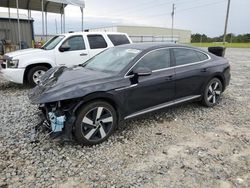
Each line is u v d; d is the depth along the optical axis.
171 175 3.08
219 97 5.97
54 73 4.50
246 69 12.80
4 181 2.93
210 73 5.43
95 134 3.85
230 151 3.70
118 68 4.32
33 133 4.06
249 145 3.91
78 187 2.85
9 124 4.59
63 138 3.67
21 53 7.50
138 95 4.25
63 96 3.55
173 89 4.78
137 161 3.40
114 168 3.22
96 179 2.99
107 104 3.89
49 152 3.59
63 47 7.84
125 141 3.98
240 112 5.48
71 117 3.62
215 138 4.15
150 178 3.01
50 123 3.87
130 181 2.96
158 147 3.80
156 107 4.60
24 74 7.48
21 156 3.47
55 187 2.84
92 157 3.49
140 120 4.88
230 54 24.81
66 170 3.17
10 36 18.59
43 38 18.50
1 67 7.86
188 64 5.11
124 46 5.15
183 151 3.69
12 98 6.50
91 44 8.39
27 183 2.90
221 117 5.14
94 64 4.91
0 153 3.54
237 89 7.79
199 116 5.16
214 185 2.89
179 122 4.82
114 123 4.03
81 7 12.81
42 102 3.53
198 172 3.14
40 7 15.99
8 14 18.16
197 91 5.30
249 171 3.18
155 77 4.46
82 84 3.79
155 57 4.62
